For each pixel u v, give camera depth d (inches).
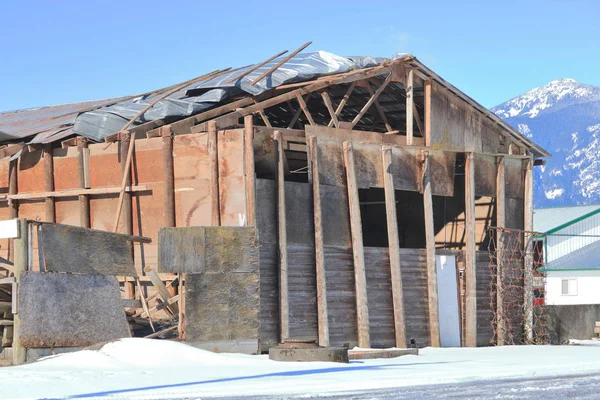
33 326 769.6
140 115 1049.5
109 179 1035.9
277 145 1001.5
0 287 812.0
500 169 1254.9
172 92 1154.0
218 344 884.6
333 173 1055.0
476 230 1312.7
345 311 1041.5
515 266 1267.2
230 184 971.9
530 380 628.1
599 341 1339.8
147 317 932.6
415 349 935.7
